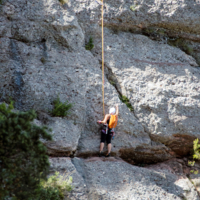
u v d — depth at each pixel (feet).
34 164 18.21
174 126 32.40
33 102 27.50
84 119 30.09
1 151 17.46
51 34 30.25
